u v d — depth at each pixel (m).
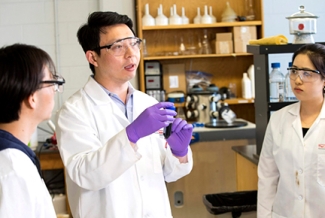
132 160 1.59
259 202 2.23
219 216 2.70
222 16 4.37
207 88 4.27
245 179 3.12
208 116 4.18
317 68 1.97
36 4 4.25
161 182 1.82
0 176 1.11
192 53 4.38
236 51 4.27
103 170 1.58
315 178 1.99
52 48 4.30
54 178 4.23
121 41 1.75
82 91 1.84
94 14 1.79
